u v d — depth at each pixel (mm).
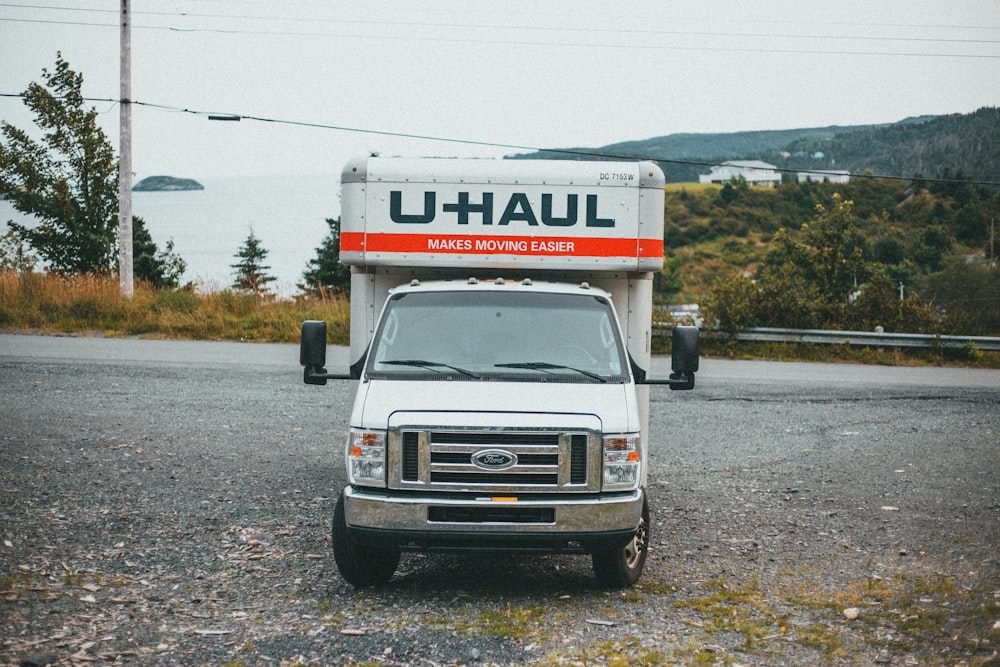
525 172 7965
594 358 7008
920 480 10383
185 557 7316
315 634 5750
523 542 6227
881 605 6430
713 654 5484
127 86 25906
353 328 8219
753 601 6535
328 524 8320
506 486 6207
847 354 23031
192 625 5879
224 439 11594
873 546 7961
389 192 7984
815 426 13508
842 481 10344
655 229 7949
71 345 20016
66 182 33125
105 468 9953
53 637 5578
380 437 6297
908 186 100688
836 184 129625
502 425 6234
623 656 5445
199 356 18953
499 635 5781
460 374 6828
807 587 6867
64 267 33719
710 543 8070
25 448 10625
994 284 40375
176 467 10148
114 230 34250
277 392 15023
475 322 7227
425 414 6301
